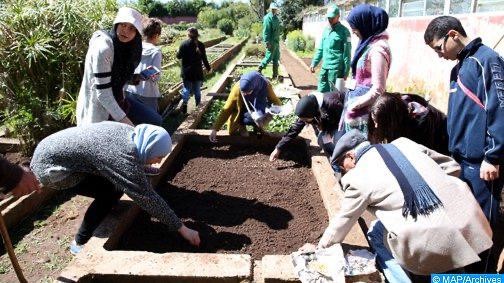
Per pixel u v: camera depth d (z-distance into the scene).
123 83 4.11
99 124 3.15
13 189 2.38
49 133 5.31
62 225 3.86
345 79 7.28
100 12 5.93
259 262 2.96
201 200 4.25
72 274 2.75
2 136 5.65
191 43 7.64
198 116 6.82
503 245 3.26
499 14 5.80
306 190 4.48
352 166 2.74
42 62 5.38
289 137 4.91
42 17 5.36
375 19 3.66
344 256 2.90
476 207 2.41
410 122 3.05
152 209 3.02
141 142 3.01
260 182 4.67
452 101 2.90
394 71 10.14
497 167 2.66
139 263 2.88
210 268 2.83
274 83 11.01
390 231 2.45
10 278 3.13
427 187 2.38
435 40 2.88
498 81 2.59
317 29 25.92
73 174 3.12
